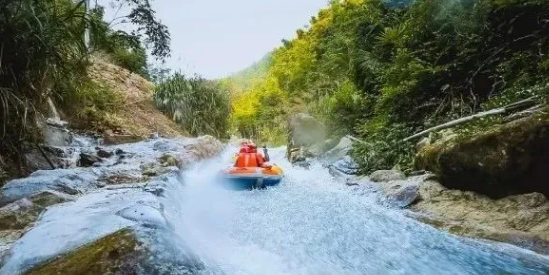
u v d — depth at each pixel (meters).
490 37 7.38
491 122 5.12
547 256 3.50
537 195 4.29
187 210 4.88
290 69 32.88
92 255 2.30
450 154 4.97
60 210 3.52
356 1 22.22
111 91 14.27
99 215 3.28
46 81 6.52
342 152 9.83
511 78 6.70
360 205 5.52
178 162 7.98
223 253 3.43
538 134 4.11
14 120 5.71
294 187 7.29
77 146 9.41
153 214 3.21
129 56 19.42
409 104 8.87
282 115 30.23
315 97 21.89
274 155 14.58
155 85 17.88
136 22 7.71
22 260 2.54
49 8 6.05
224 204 5.64
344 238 4.05
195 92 17.55
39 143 6.63
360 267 3.33
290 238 4.02
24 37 5.46
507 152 4.33
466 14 7.89
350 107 12.10
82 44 6.58
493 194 4.65
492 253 3.61
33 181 4.81
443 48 8.59
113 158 8.06
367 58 11.84
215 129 17.78
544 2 6.44
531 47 6.78
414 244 3.87
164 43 8.01
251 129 34.44
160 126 14.80
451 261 3.45
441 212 4.76
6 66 5.50
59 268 2.24
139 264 2.28
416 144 7.10
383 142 7.84
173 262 2.40
